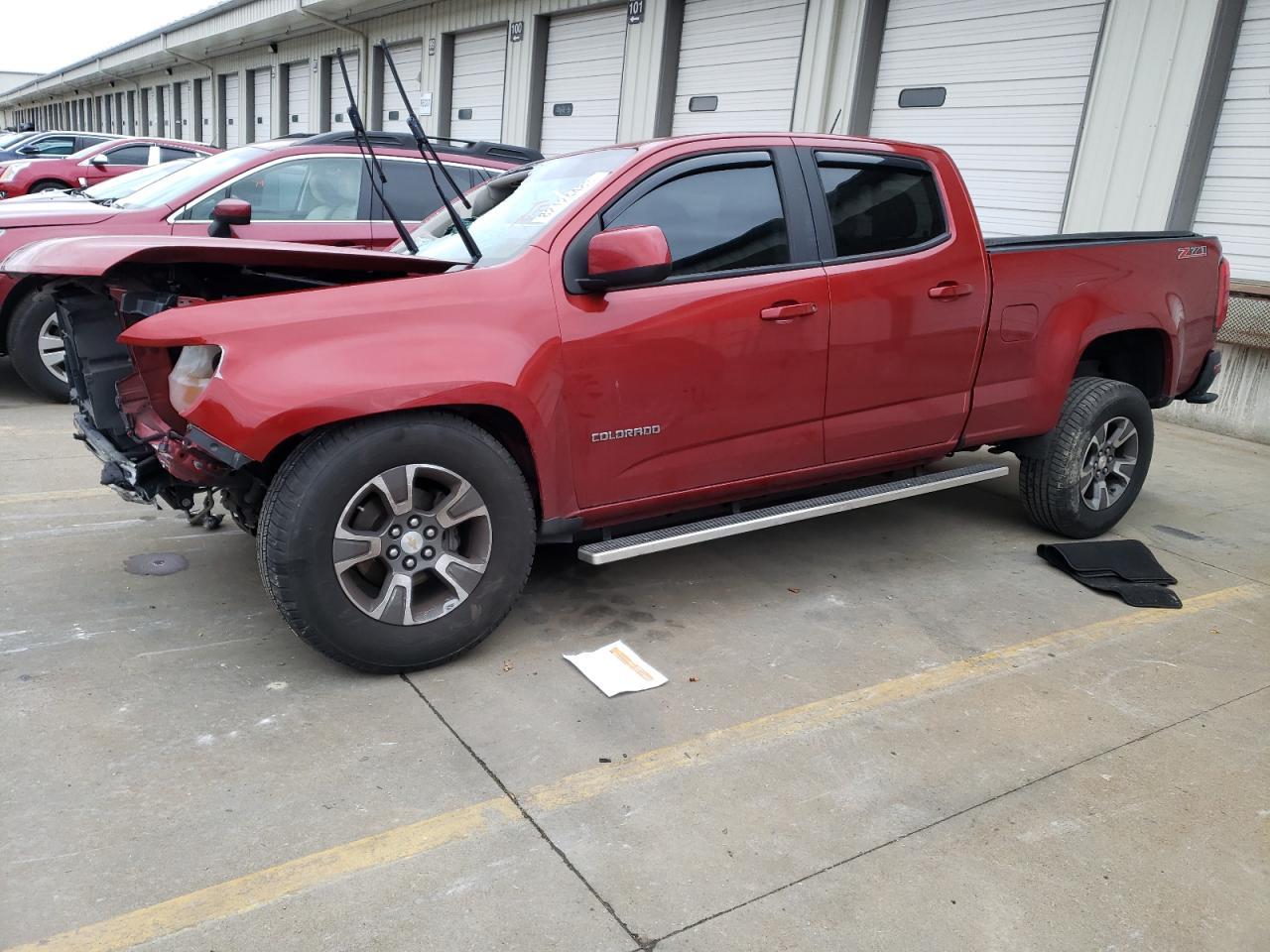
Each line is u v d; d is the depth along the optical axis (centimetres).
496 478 313
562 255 325
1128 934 219
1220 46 747
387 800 255
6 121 6488
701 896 225
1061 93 865
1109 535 498
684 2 1246
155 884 220
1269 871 242
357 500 292
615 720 300
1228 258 777
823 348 373
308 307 288
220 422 272
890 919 220
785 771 277
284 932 208
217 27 2361
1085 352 491
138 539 426
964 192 421
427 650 314
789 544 466
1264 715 318
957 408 420
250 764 267
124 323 350
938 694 324
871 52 1022
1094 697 326
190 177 675
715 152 360
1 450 546
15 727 276
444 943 208
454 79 1761
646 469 347
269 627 349
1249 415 766
